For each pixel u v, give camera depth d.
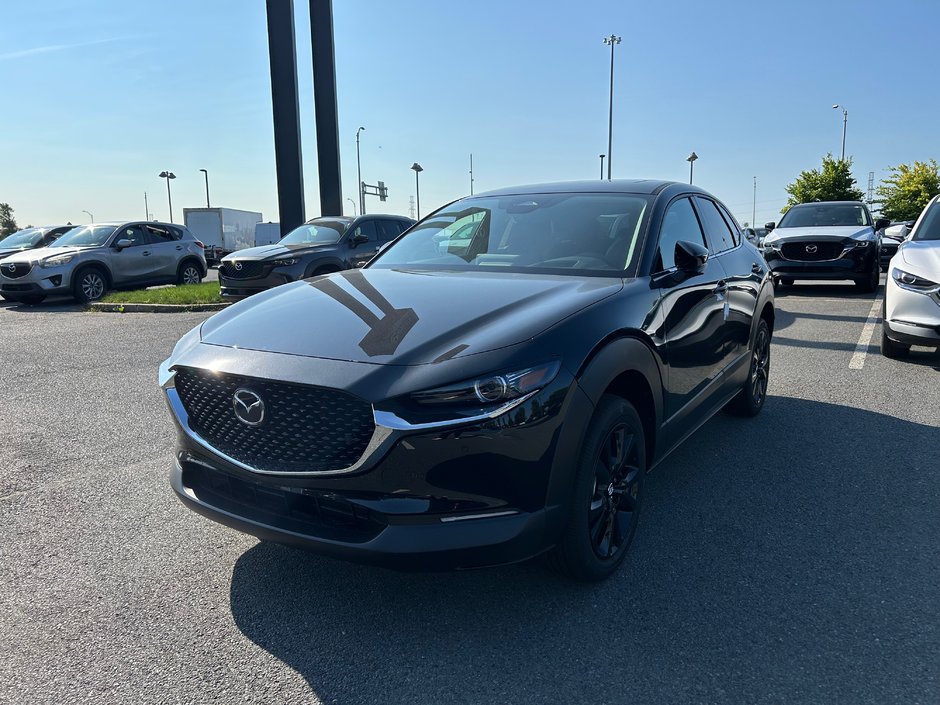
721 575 2.96
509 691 2.26
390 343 2.49
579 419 2.53
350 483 2.34
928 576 2.92
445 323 2.61
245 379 2.50
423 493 2.31
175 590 2.91
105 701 2.24
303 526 2.48
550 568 2.80
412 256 3.91
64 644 2.54
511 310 2.72
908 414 5.20
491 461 2.33
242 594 2.88
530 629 2.60
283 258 11.04
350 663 2.42
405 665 2.41
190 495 2.78
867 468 4.14
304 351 2.51
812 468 4.16
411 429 2.26
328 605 2.79
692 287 3.60
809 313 10.39
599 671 2.35
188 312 12.15
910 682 2.26
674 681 2.29
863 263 12.15
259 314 2.95
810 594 2.80
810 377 6.39
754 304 4.77
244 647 2.52
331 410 2.36
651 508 3.63
